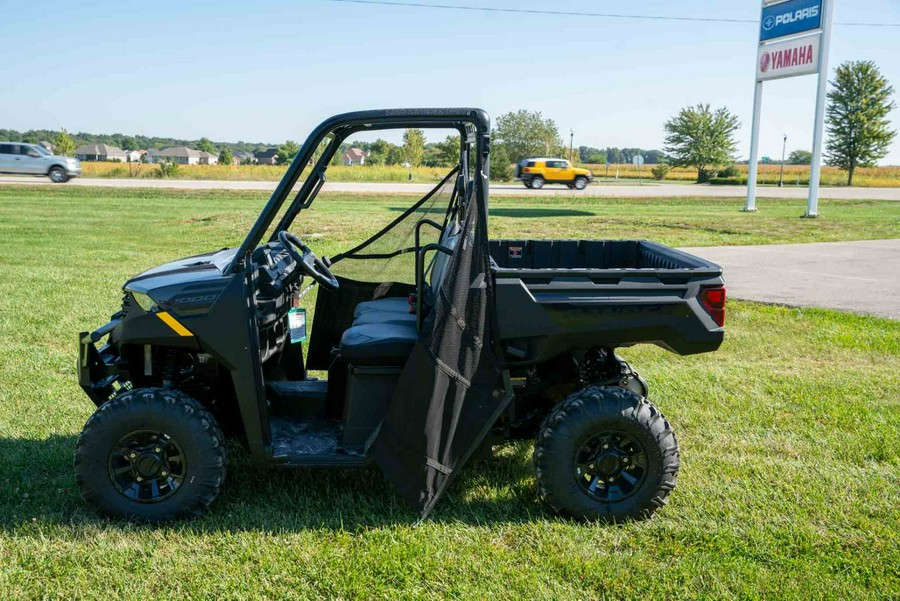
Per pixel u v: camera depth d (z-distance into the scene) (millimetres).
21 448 4270
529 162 38656
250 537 3264
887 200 34906
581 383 3871
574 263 4648
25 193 28031
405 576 2969
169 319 3270
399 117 3305
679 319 3395
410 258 4355
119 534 3271
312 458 3320
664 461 3393
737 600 2861
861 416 4984
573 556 3123
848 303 8977
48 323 7312
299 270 3715
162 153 127562
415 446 3197
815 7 22797
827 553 3213
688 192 39719
